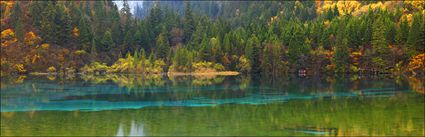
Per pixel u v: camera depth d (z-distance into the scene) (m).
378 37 127.69
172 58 159.50
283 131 40.75
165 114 51.62
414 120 45.34
